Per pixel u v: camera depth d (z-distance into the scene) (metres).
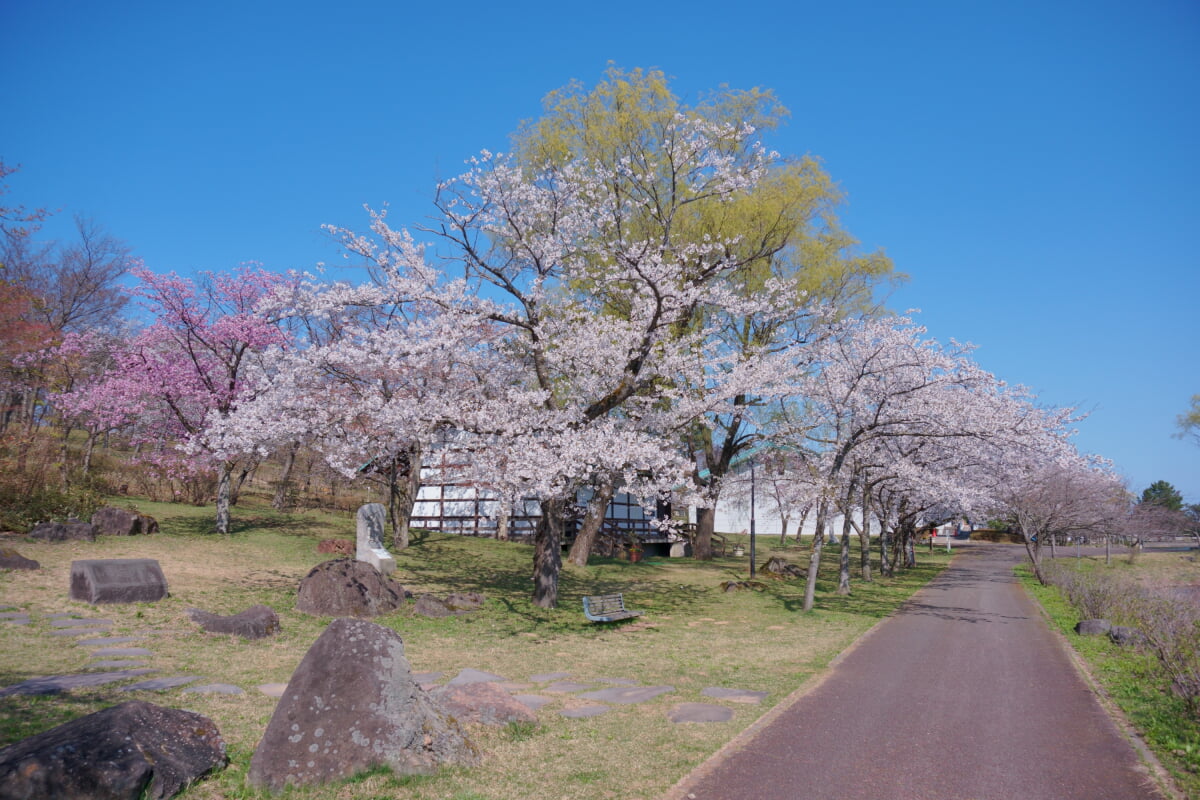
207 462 21.61
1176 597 16.72
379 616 13.45
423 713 6.21
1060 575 24.62
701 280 17.31
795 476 27.25
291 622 12.08
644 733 7.38
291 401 14.24
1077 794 5.91
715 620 16.28
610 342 17.00
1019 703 8.88
